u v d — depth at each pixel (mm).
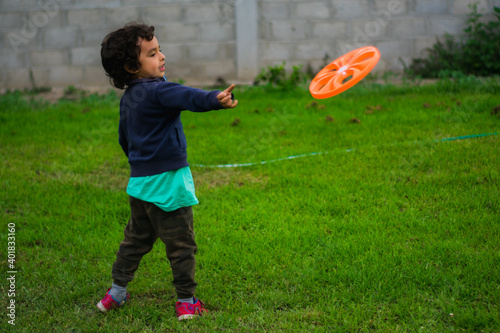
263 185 4066
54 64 8586
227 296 2604
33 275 2840
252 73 8547
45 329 2375
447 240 2967
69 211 3674
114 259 3000
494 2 8102
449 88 6793
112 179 4363
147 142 2242
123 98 2326
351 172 4137
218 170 4484
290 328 2293
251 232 3270
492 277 2564
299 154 4719
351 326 2281
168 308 2523
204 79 8633
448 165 4102
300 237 3156
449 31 8250
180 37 8508
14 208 3789
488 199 3449
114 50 2227
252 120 6031
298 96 7348
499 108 5332
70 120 6430
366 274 2691
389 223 3246
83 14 8438
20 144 5383
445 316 2324
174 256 2344
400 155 4414
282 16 8375
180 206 2297
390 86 7203
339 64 3309
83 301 2617
